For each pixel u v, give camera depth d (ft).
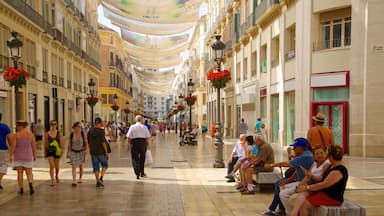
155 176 34.71
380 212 20.86
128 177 34.09
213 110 141.38
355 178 31.65
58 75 95.45
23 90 69.46
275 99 70.13
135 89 317.63
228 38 111.55
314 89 52.95
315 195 16.12
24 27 70.95
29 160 26.58
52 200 24.50
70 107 106.93
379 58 46.85
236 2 99.14
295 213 16.10
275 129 70.13
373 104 47.16
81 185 29.96
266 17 70.74
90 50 138.31
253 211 21.57
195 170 38.96
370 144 47.32
